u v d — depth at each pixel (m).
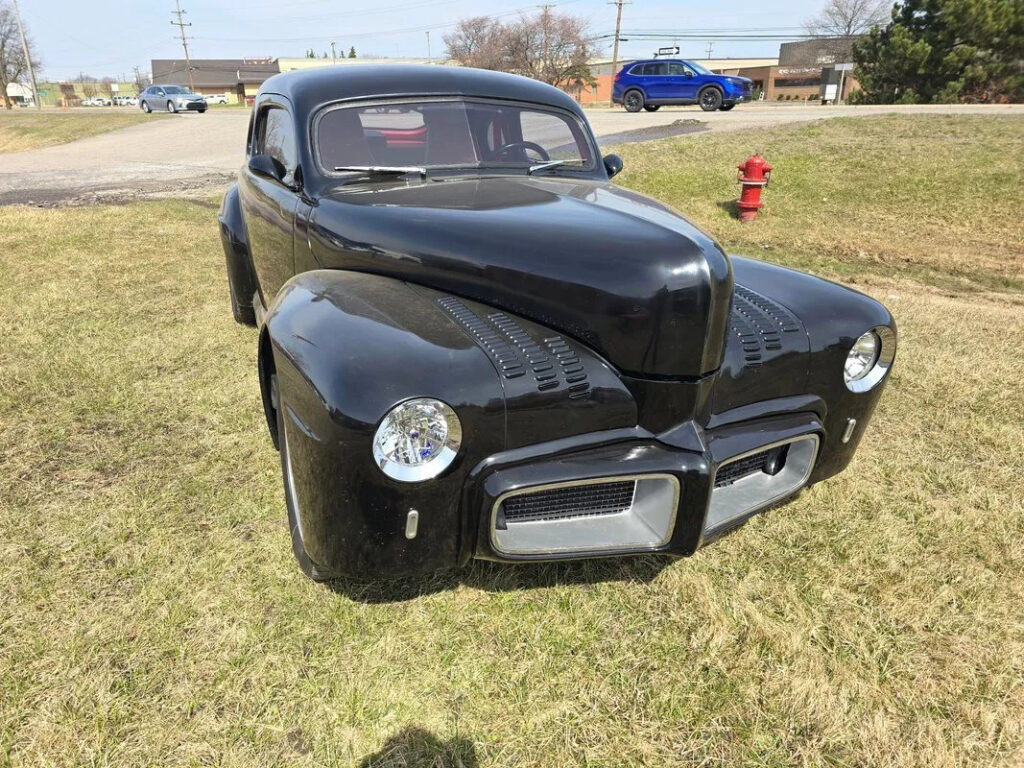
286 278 3.26
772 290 2.54
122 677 1.96
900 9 27.92
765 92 62.78
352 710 1.89
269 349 2.46
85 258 6.25
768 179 10.05
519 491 1.89
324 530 1.90
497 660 2.07
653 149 11.86
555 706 1.93
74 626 2.12
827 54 57.06
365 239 2.51
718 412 2.18
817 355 2.33
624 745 1.82
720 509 2.27
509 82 3.37
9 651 2.02
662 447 2.05
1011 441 3.40
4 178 12.84
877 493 2.95
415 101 3.08
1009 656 2.12
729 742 1.84
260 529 2.60
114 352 4.15
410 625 2.19
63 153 17.78
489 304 2.20
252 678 1.97
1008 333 4.96
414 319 2.02
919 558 2.56
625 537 2.07
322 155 2.93
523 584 2.38
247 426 3.35
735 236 8.17
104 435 3.25
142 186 11.63
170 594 2.26
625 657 2.10
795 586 2.40
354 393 1.74
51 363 3.94
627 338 1.99
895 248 7.68
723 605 2.30
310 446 1.83
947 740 1.86
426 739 1.82
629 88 21.95
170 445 3.17
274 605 2.24
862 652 2.13
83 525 2.59
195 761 1.74
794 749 1.83
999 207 8.63
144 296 5.24
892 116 14.00
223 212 4.36
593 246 2.05
